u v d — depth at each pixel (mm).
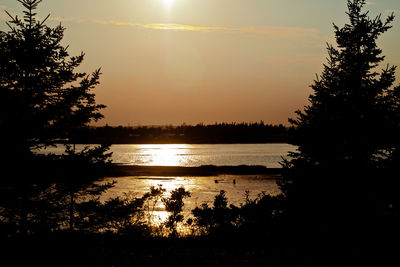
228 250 12758
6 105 13578
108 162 14805
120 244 13703
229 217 16109
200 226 16656
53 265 11008
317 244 13336
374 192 15039
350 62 16047
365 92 15875
